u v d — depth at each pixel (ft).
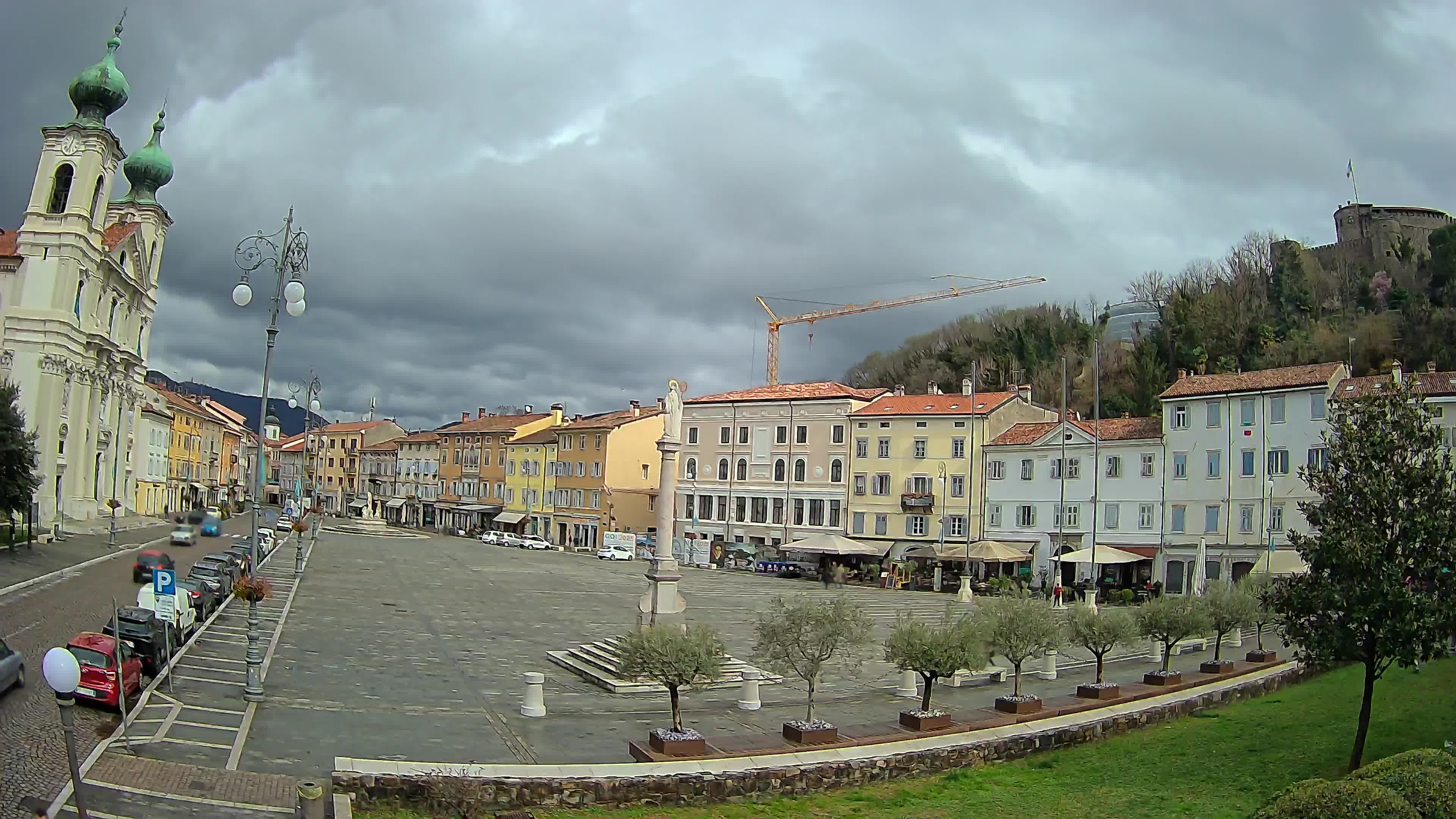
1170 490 235.20
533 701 85.76
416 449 535.19
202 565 151.02
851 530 303.68
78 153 270.05
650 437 391.65
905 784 70.13
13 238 273.13
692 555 316.60
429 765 63.10
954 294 501.97
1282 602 71.36
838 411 312.91
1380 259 362.12
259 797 58.59
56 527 224.33
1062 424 260.01
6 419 180.55
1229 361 312.91
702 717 88.17
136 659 81.71
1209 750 78.89
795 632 77.05
